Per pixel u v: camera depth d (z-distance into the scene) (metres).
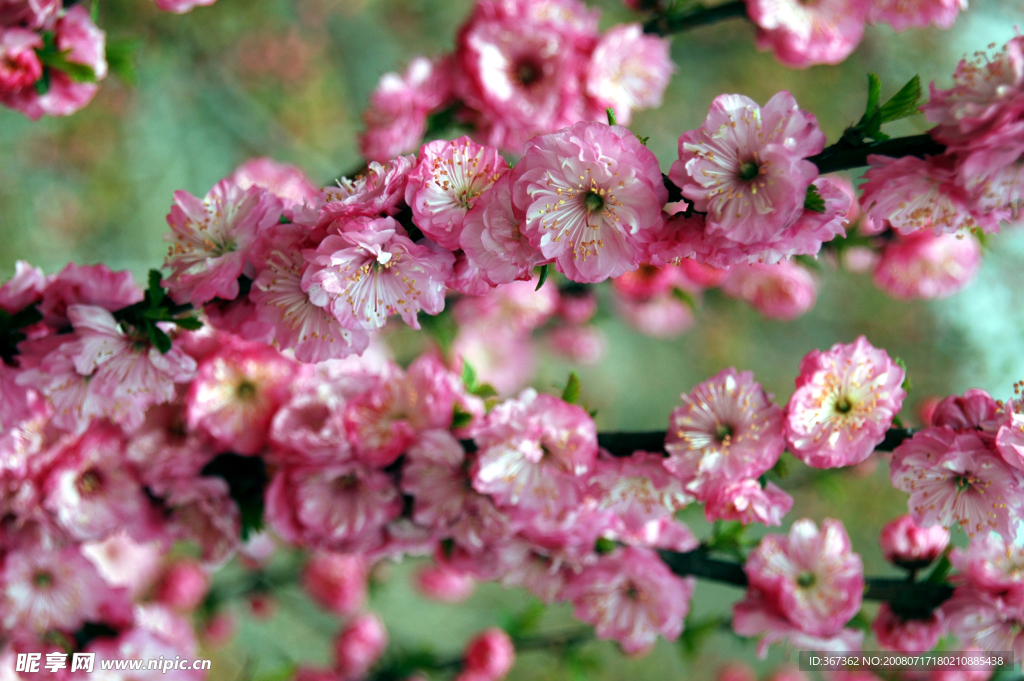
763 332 1.90
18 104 0.70
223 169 1.58
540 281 0.62
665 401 1.98
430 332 0.86
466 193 0.62
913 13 0.72
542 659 1.25
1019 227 0.70
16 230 1.38
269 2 1.51
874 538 1.52
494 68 0.75
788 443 0.65
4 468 0.68
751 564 0.68
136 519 0.70
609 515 0.68
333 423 0.68
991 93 0.60
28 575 0.70
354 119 1.53
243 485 0.70
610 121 0.61
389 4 1.65
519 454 0.66
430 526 0.69
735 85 1.68
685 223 0.62
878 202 0.62
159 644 0.72
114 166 1.47
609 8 1.27
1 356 0.66
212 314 0.64
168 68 1.45
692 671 1.61
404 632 1.57
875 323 1.79
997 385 1.69
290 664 0.87
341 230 0.62
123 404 0.66
